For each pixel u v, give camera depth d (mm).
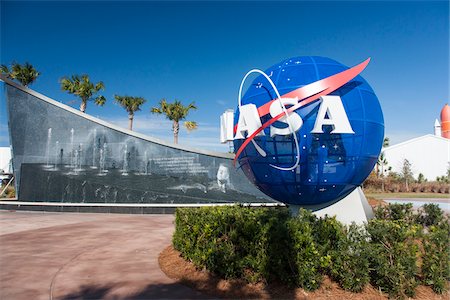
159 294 6023
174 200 20781
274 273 6023
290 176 7152
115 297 5918
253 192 20516
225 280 6395
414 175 54031
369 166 7480
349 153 6949
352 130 6762
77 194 21484
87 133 21891
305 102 6730
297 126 6555
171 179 20984
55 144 22078
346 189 7547
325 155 6855
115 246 10227
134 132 21438
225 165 20797
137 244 10516
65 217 18281
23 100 22562
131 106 44906
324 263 5828
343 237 6098
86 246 10258
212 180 20734
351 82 7301
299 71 7434
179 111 42938
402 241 5945
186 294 6000
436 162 53281
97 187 21391
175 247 8812
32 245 10422
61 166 21859
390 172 53938
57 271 7531
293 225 6023
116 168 21391
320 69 7395
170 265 7770
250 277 6152
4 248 10000
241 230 6484
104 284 6621
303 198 7566
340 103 6551
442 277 5895
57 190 21703
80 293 6137
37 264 8133
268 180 7547
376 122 7316
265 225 6227
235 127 8289
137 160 21328
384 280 5801
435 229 6914
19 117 22500
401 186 49219
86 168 21625
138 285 6527
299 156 6844
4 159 48781
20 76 35156
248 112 7055
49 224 15336
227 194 20594
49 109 22359
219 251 6547
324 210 7965
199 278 6695
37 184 21969
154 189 20984
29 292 6211
